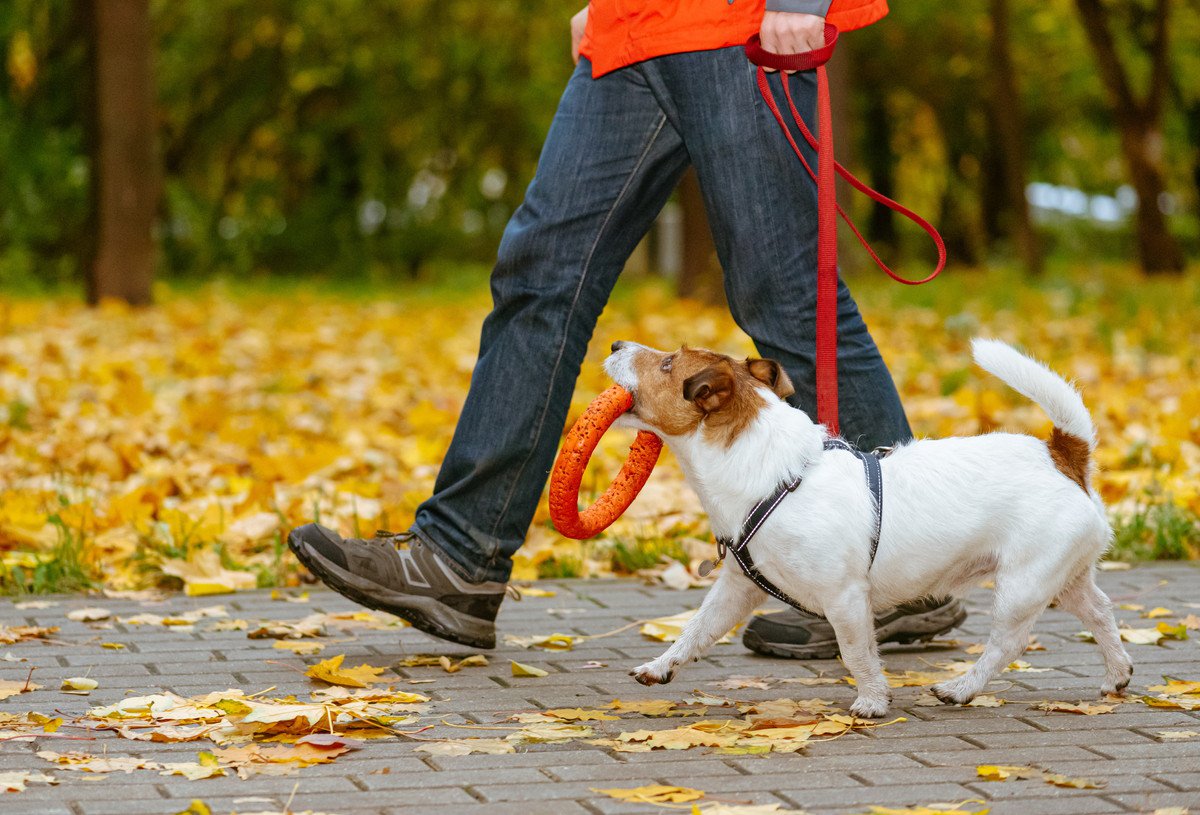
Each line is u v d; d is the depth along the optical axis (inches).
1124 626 179.3
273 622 178.5
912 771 120.9
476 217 1246.9
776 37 154.3
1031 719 138.6
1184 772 120.3
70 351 472.1
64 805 110.0
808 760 124.2
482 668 160.7
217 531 225.3
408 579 160.2
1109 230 1646.2
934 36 1170.0
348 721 132.6
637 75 159.0
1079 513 140.4
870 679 139.7
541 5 1051.9
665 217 1386.6
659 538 230.2
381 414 356.2
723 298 647.8
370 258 1154.0
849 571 137.3
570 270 159.8
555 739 130.2
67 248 935.7
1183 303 633.6
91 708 139.6
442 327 592.7
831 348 155.2
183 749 126.3
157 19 1012.5
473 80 1101.1
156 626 180.2
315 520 228.4
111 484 270.8
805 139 158.7
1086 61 1181.1
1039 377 143.0
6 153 912.3
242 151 1123.9
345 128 1123.9
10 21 876.6
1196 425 296.7
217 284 919.7
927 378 399.2
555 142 161.9
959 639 177.2
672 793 113.0
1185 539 227.5
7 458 287.6
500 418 160.1
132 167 650.8
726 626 146.7
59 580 202.7
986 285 810.2
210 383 408.2
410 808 110.6
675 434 142.4
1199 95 1241.4
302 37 1030.4
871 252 160.4
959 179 1448.1
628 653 168.4
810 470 138.6
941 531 139.3
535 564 218.2
